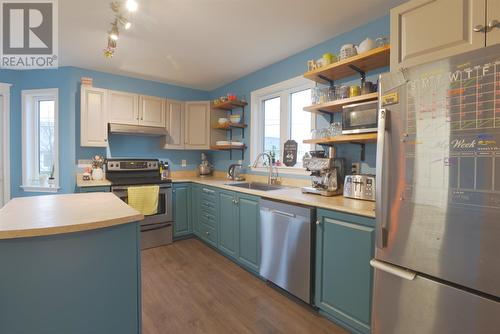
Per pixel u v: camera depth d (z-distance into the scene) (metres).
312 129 2.71
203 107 4.05
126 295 1.33
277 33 2.48
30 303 1.11
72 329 1.18
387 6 2.05
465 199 1.12
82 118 3.23
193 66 3.38
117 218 1.26
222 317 1.92
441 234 1.19
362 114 1.98
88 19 2.24
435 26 1.35
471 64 1.10
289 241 2.10
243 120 3.80
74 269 1.18
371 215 1.55
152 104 3.75
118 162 3.48
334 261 1.79
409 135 1.29
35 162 3.66
